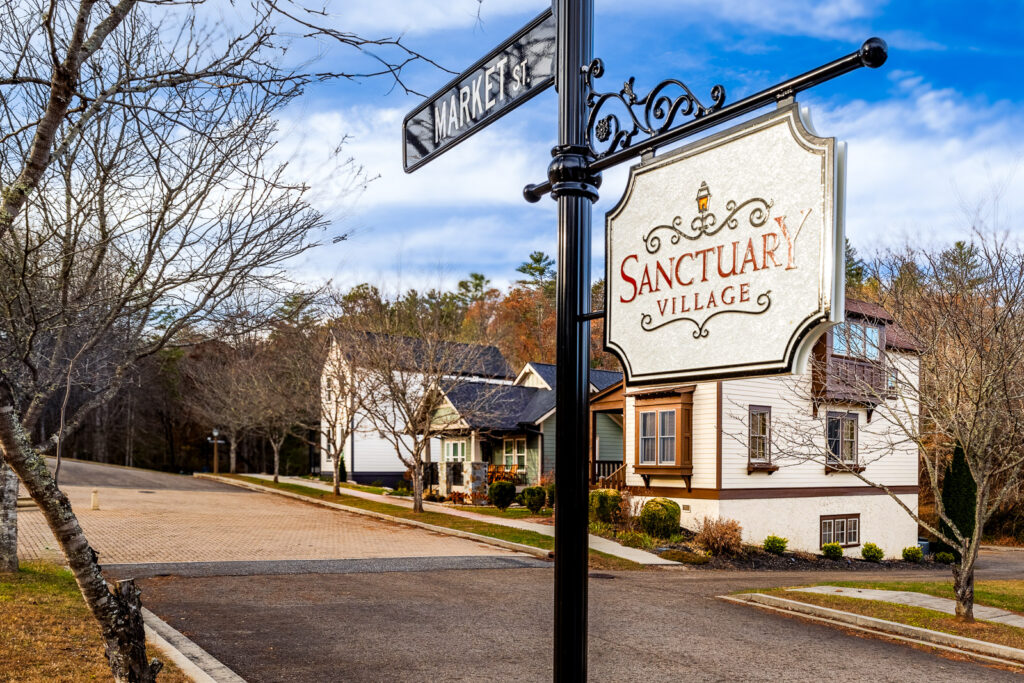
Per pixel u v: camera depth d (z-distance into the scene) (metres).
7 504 10.49
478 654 8.08
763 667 8.22
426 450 32.56
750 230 1.73
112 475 35.94
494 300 48.44
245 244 5.97
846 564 20.64
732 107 1.83
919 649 9.72
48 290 6.33
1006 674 8.64
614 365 36.94
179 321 6.43
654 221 1.99
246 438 51.34
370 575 13.50
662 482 21.19
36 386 6.54
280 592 11.46
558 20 2.49
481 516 23.80
